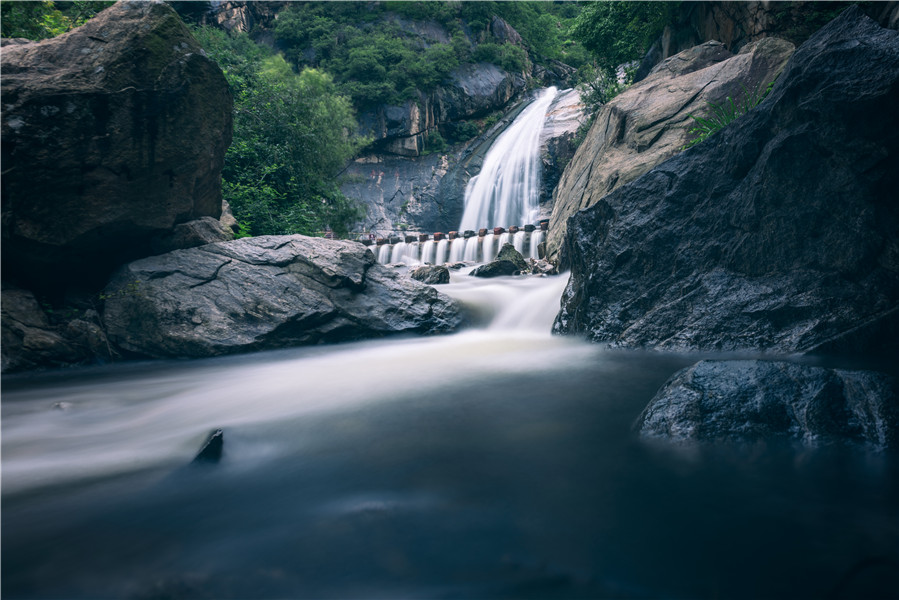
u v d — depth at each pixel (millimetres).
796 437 2479
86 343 6500
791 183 4613
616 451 2598
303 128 13516
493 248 16859
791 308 4500
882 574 1521
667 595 1466
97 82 6176
